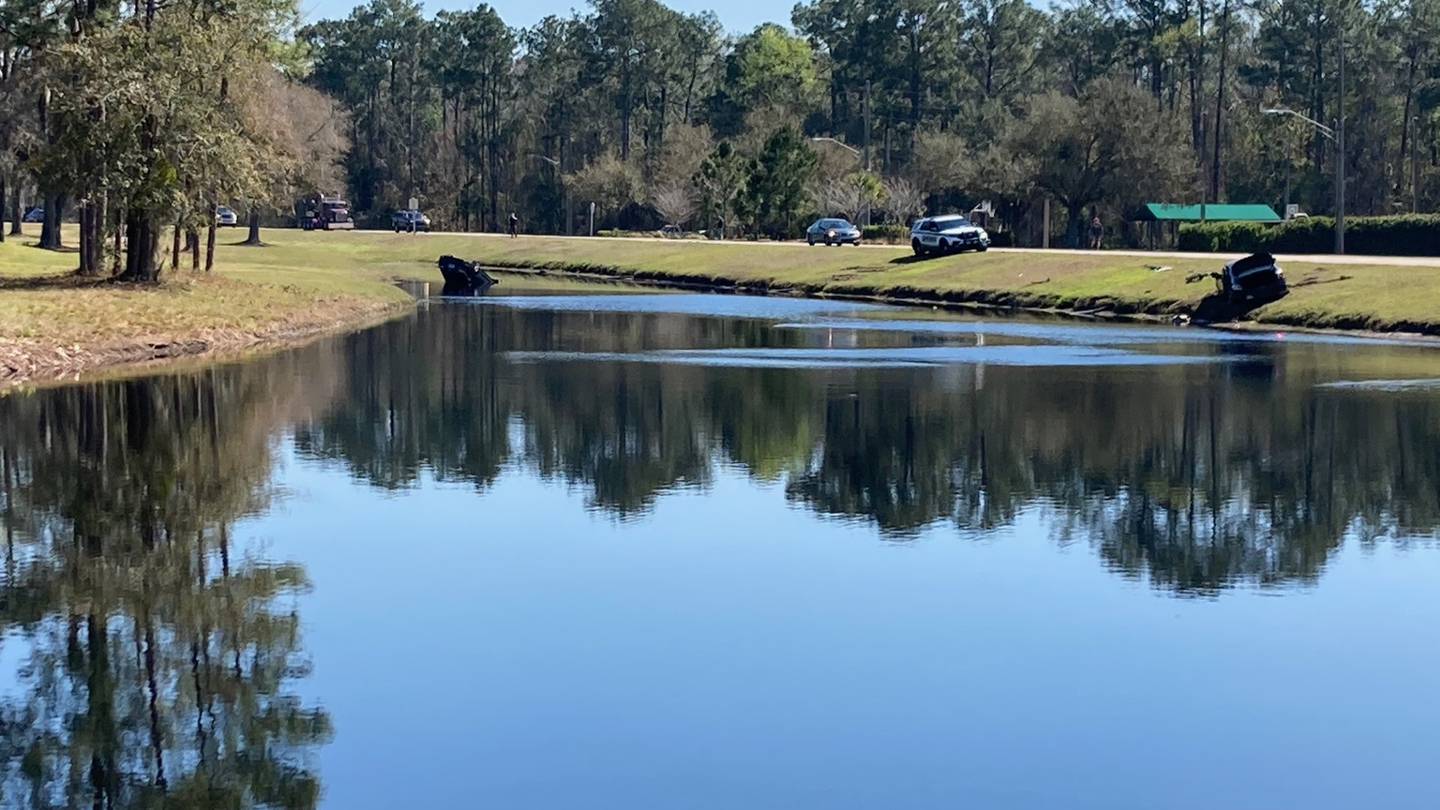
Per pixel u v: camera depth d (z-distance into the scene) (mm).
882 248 84250
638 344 48062
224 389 36500
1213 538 21953
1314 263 58625
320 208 142625
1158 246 100125
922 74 142375
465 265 75688
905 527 22719
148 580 19875
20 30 54938
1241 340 48469
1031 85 144000
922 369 40812
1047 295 63438
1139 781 13492
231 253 95125
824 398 35125
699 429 31094
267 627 17859
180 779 13750
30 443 29234
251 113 55312
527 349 46469
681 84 161375
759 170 106188
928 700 15375
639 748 14180
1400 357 42875
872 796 13180
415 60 168000
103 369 40469
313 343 48125
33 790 13664
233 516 23422
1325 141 121250
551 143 153625
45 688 16094
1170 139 99312
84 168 51594
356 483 25938
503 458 28203
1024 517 23328
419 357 43969
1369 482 25578
